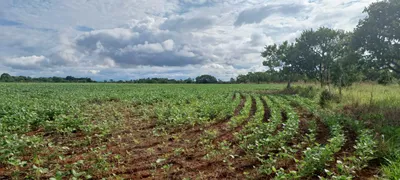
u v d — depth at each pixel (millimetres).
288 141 7949
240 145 7027
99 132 9266
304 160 5574
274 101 19906
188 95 24188
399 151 6129
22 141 6523
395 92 18109
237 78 106500
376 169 5695
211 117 12594
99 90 32719
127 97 21781
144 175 5590
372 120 10547
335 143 6430
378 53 15133
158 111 12984
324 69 28922
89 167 5887
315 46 28812
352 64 18000
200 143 7762
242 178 5438
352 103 15484
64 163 6176
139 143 7980
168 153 6980
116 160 6453
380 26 14633
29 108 12273
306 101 18609
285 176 4773
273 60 38062
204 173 5699
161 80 99188
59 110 12242
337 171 5406
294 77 43844
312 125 9508
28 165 6004
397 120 9953
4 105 13117
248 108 15492
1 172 5629
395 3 13844
